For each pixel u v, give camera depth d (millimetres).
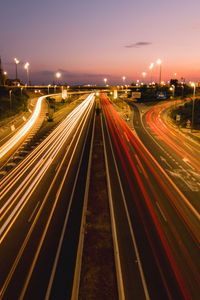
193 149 56875
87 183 37281
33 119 92000
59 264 21125
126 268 20547
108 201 31688
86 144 60625
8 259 21906
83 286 18969
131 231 25391
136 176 39938
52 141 63656
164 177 39594
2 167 45406
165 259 21609
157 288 18719
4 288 18875
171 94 151625
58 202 31781
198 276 19891
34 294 18297
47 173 41844
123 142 62719
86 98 191250
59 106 131375
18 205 31359
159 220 27406
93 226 26422
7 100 111812
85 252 22516
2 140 64062
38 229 26156
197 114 89188
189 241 24016
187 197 32812
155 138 67438
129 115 105062
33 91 185750
